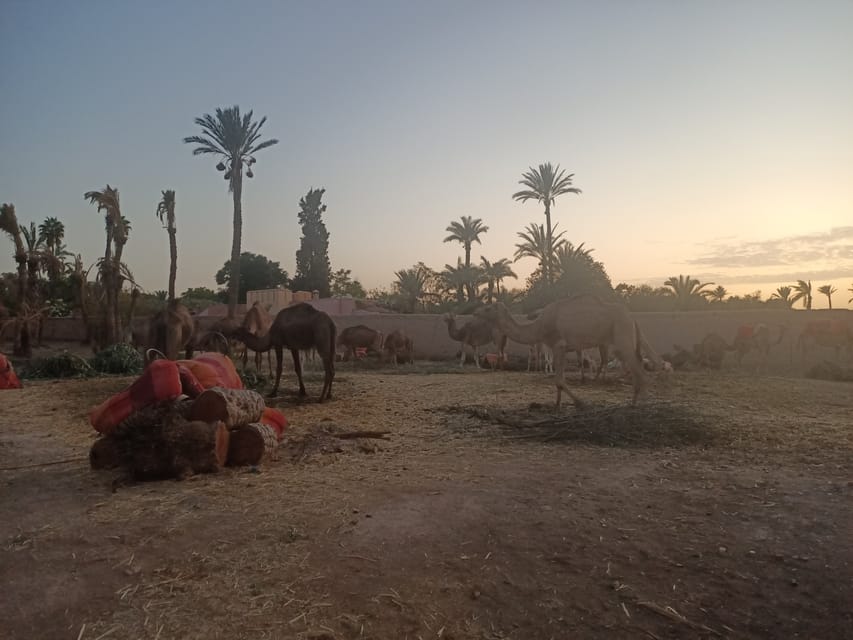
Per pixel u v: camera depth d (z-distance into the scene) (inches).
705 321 1026.1
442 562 148.4
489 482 214.1
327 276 2461.9
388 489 205.9
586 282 1385.3
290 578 140.1
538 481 215.0
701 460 243.9
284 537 163.5
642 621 123.1
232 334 484.7
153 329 487.5
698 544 157.2
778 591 132.7
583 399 427.2
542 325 399.2
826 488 199.3
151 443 229.0
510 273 1918.1
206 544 159.8
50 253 1285.7
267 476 225.3
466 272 1931.6
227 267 2706.7
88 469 243.4
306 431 319.6
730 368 817.5
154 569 145.3
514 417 345.1
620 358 367.9
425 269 2281.0
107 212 1248.2
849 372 648.4
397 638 117.2
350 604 128.9
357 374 710.5
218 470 231.9
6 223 1175.0
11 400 458.0
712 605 128.2
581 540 160.7
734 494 196.4
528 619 124.0
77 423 355.6
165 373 240.1
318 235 2458.2
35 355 1188.5
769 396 439.8
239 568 145.3
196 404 238.4
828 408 377.1
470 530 167.8
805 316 973.2
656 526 170.1
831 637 115.6
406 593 133.5
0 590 135.9
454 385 542.3
